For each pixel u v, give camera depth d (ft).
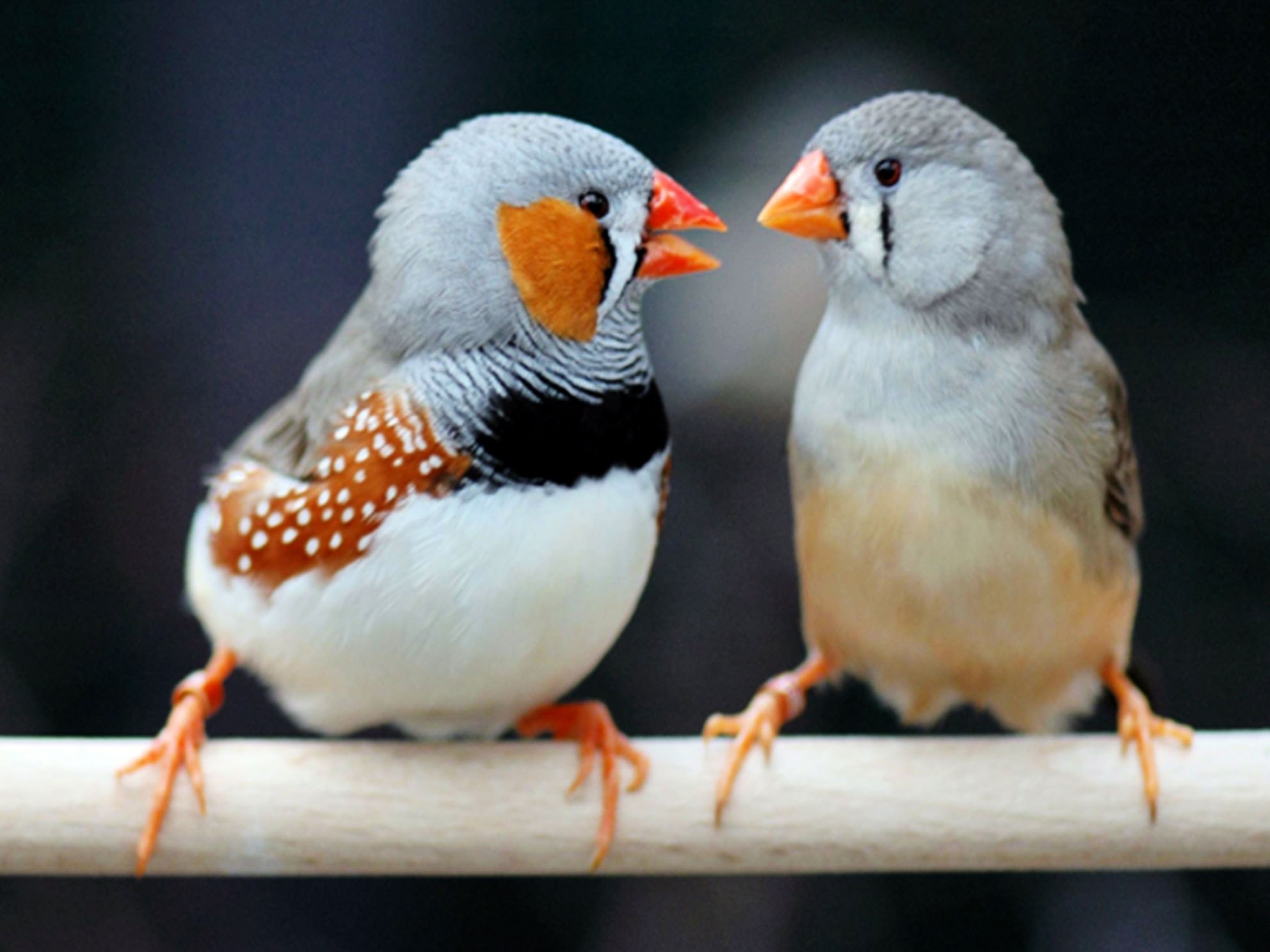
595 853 4.66
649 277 4.66
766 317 5.00
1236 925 5.13
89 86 5.18
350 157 5.25
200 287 5.20
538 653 4.65
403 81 5.27
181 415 5.17
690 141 5.21
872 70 5.16
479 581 4.63
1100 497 4.68
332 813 4.66
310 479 4.64
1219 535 5.17
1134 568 4.72
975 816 4.66
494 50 5.32
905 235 4.67
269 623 4.65
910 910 5.13
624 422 4.65
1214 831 4.66
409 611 4.63
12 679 5.14
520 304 4.64
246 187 5.22
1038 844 4.66
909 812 4.66
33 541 5.14
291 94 5.22
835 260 4.68
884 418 4.67
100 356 5.16
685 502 5.05
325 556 4.63
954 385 4.67
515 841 4.66
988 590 4.67
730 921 5.11
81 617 5.15
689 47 5.30
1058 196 5.30
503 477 4.63
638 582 4.66
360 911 5.17
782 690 4.70
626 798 4.66
